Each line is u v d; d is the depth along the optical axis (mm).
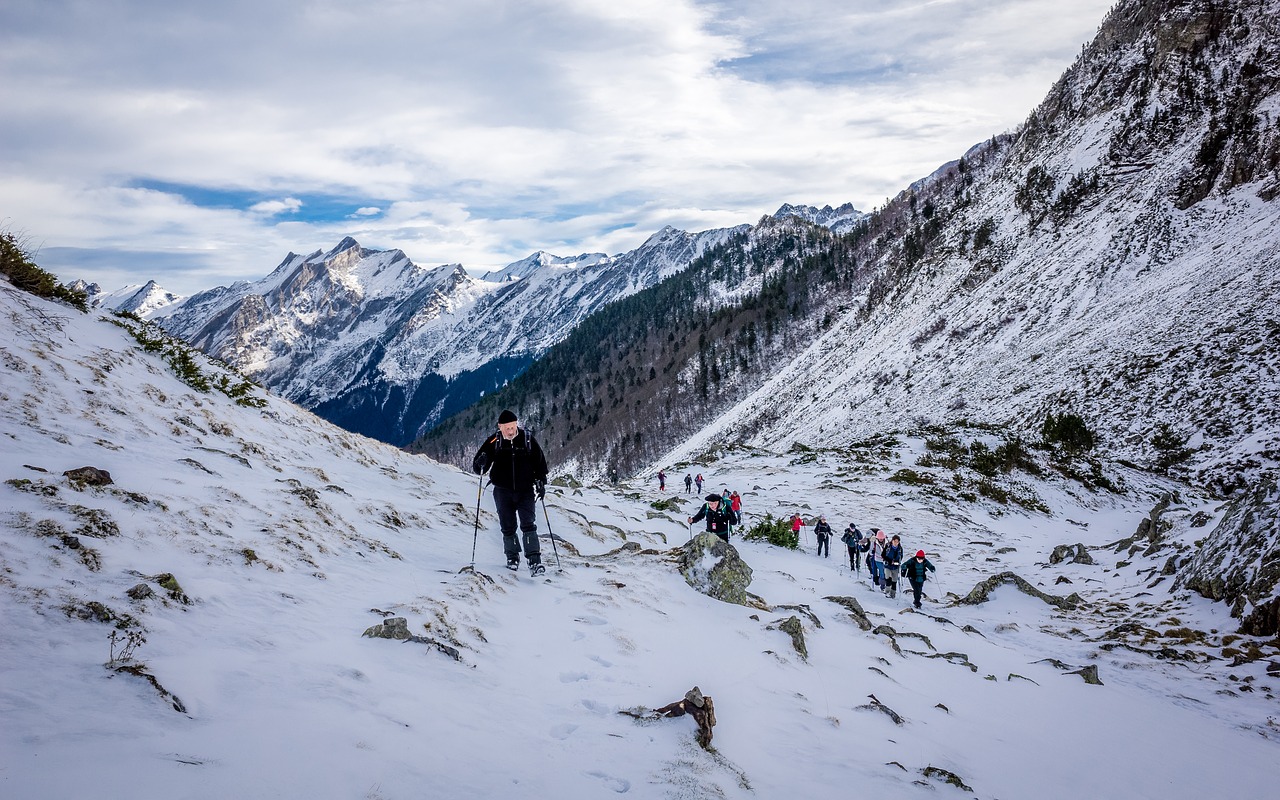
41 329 10211
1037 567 25844
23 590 3781
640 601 7879
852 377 115688
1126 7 164125
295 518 7383
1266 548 15836
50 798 2242
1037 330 89125
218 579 5133
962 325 103812
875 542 20141
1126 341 69375
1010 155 177750
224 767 2773
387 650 4680
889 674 8211
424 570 7410
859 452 49094
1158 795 6004
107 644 3574
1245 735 9016
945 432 52344
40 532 4527
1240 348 57844
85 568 4379
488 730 3938
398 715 3758
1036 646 14500
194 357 13883
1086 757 6668
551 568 8891
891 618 13562
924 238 168250
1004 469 44188
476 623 5879
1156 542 23188
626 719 4660
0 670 3008
